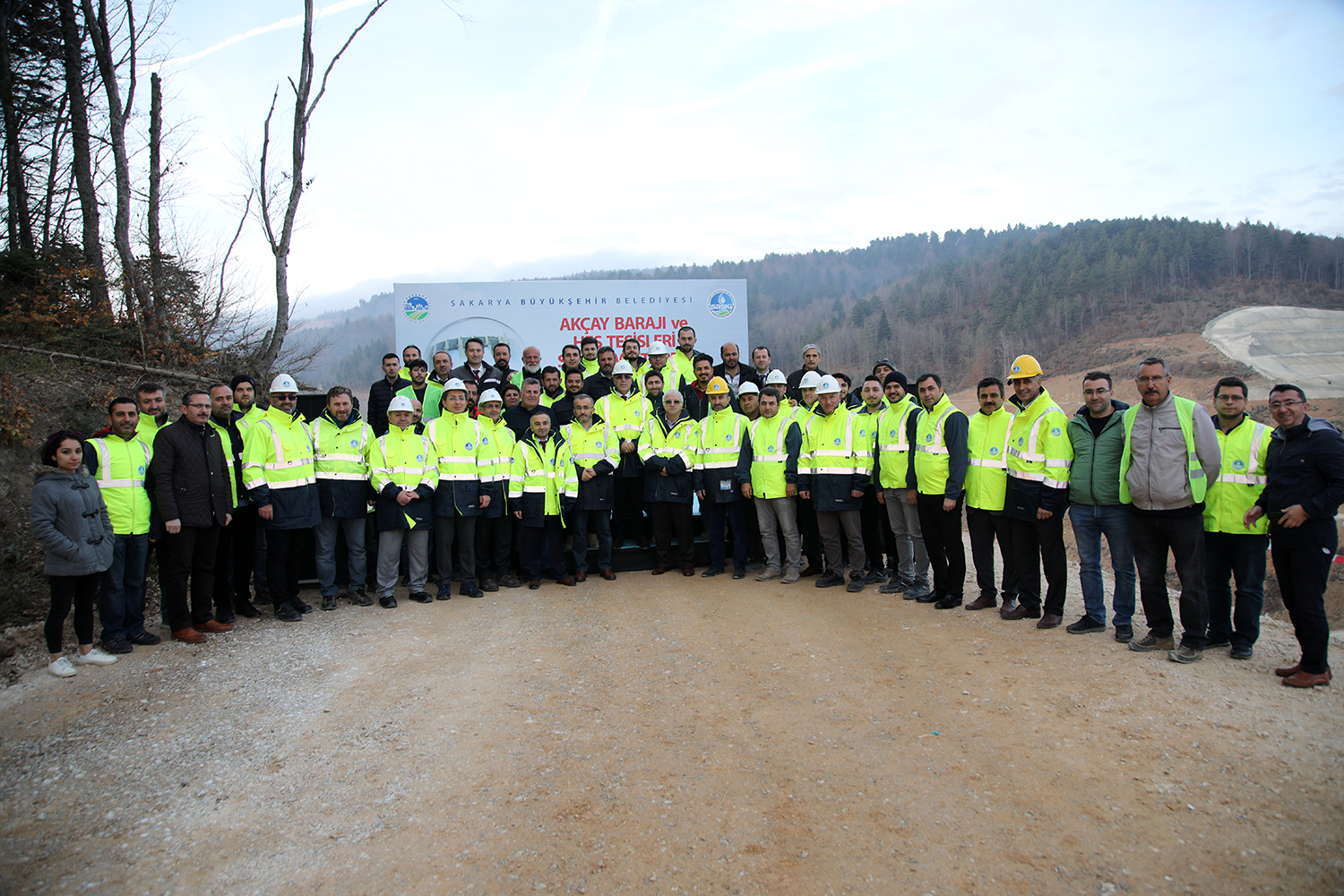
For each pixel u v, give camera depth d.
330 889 3.06
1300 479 4.74
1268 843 3.18
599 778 3.90
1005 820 3.42
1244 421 5.38
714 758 4.09
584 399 7.92
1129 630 5.71
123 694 5.06
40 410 7.90
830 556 7.69
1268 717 4.33
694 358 8.55
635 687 5.09
